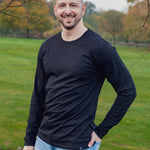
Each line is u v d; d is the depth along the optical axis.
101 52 1.63
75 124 1.68
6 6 5.21
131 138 8.24
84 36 1.71
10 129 8.48
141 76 20.45
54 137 1.74
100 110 10.45
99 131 1.75
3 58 28.55
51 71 1.77
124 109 1.71
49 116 1.77
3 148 6.48
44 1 5.34
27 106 12.03
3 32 62.91
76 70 1.66
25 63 26.09
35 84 1.99
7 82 17.72
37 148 1.86
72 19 1.68
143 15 5.92
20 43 44.62
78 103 1.67
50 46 1.82
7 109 11.31
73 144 1.67
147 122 10.20
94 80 1.72
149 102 13.95
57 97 1.72
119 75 1.67
